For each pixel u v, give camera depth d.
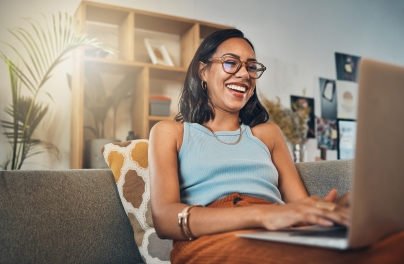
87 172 1.27
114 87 3.48
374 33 5.20
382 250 0.58
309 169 1.35
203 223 0.86
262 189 1.11
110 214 1.24
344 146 3.50
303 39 4.59
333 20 4.86
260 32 4.31
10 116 3.07
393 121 0.61
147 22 3.48
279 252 0.67
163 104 3.31
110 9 3.17
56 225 1.12
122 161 1.31
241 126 1.26
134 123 3.45
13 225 1.05
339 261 0.58
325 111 4.63
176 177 1.06
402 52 5.45
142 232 1.25
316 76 4.62
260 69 1.27
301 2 4.63
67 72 3.31
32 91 3.17
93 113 3.20
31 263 1.05
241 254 0.73
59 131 3.24
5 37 3.13
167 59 3.55
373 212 0.59
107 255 1.20
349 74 4.88
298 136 4.36
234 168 1.12
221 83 1.22
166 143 1.12
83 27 3.03
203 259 0.81
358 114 0.57
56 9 3.30
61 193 1.17
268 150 1.24
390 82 0.60
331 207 0.69
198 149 1.15
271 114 4.24
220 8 4.07
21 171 1.14
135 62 3.21
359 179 0.57
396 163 0.62
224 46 1.25
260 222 0.78
